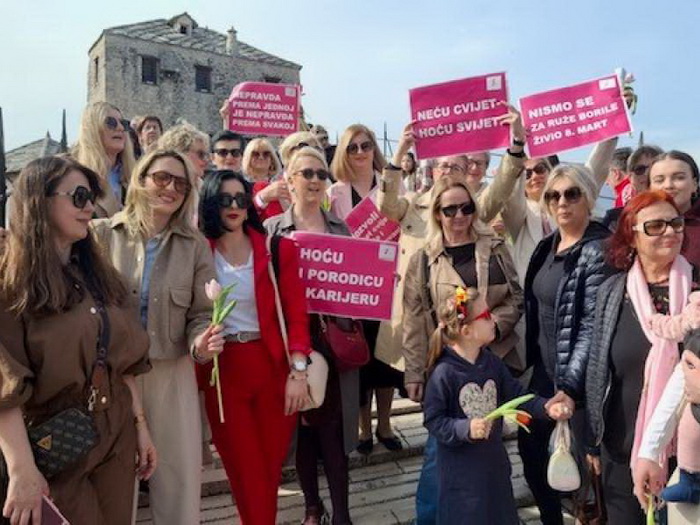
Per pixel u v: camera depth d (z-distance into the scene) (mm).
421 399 3520
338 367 3352
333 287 3418
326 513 3619
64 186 2275
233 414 2998
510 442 4934
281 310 3076
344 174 4457
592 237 3303
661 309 2605
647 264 2684
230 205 3012
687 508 2240
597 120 4359
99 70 31859
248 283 3045
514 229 4395
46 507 2078
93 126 3971
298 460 3561
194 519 2869
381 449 4547
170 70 32656
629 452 2617
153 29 33812
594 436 2723
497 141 4105
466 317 2926
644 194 2695
